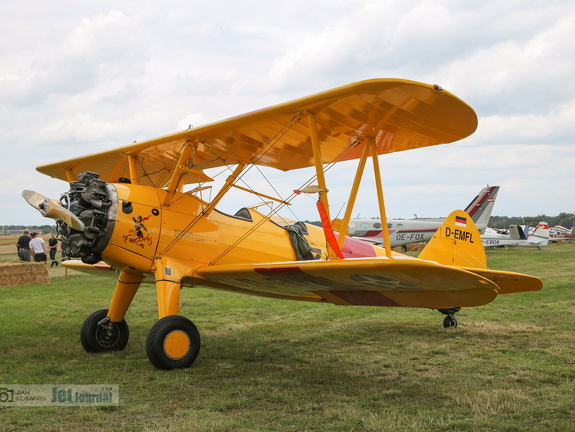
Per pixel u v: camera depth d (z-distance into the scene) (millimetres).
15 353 5523
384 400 3873
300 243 6730
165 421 3377
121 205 5211
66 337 6531
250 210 6426
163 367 4738
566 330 6703
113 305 5727
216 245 5871
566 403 3709
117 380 4445
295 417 3461
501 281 6203
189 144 5566
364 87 4258
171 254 5496
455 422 3305
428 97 4457
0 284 12539
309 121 4902
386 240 5500
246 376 4602
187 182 7496
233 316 8250
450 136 5566
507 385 4262
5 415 3492
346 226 5488
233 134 5504
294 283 5445
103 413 3539
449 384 4328
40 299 10305
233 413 3580
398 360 5285
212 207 5777
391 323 7605
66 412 3566
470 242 7945
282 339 6445
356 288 5379
